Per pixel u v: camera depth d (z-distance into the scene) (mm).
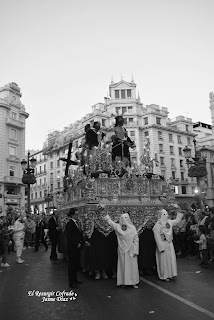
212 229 9961
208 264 9602
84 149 11531
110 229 8039
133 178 9438
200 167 17984
